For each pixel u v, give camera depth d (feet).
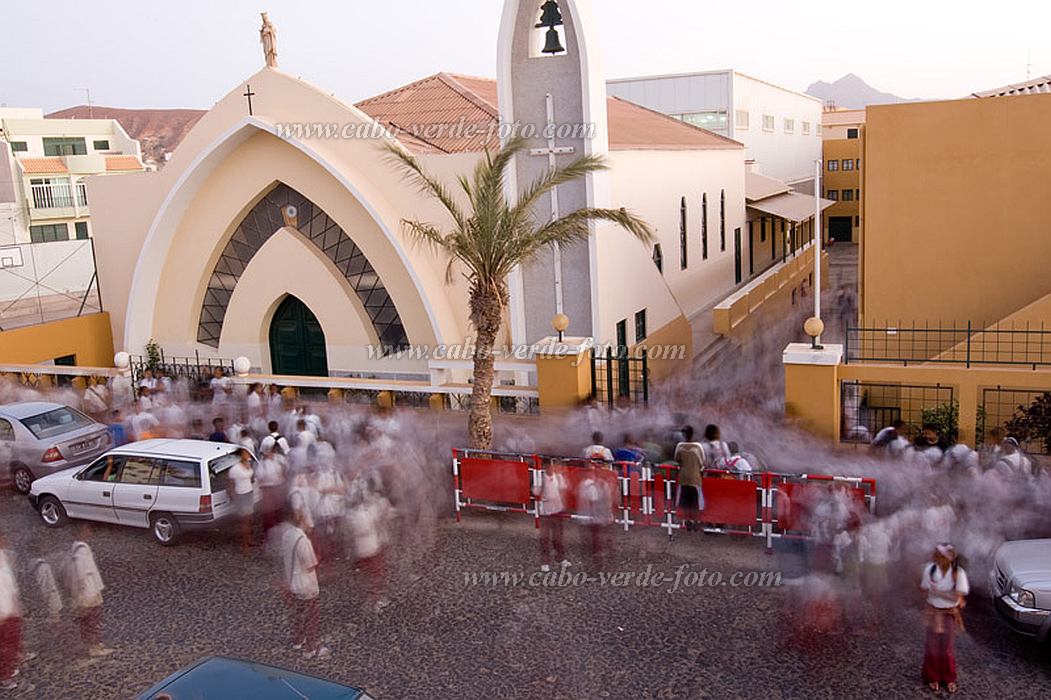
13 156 182.09
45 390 76.59
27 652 34.50
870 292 63.98
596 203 65.77
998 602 31.99
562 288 67.97
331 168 70.85
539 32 67.51
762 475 41.16
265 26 74.95
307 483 43.47
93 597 35.60
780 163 193.98
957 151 60.39
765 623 34.47
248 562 42.29
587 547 42.11
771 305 118.21
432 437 57.31
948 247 61.67
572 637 34.12
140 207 84.38
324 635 34.86
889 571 36.24
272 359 82.43
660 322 84.28
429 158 69.77
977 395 46.52
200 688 24.25
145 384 70.18
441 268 71.77
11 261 132.77
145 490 44.55
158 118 595.47
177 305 83.15
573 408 57.06
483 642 33.99
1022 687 29.68
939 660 29.45
